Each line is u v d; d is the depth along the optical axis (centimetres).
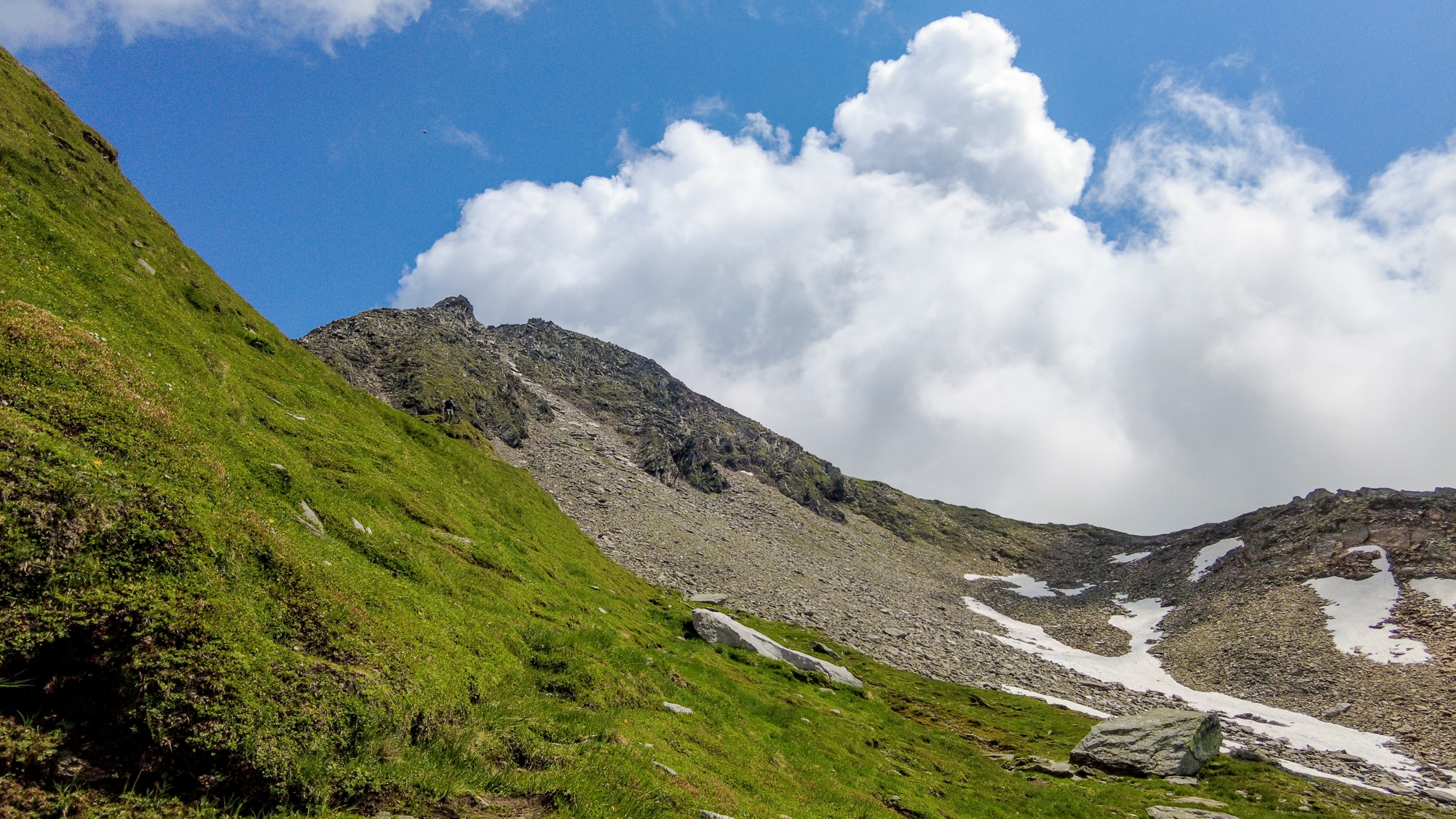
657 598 6462
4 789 810
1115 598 16112
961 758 4581
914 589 16100
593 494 12581
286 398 3825
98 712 941
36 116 4050
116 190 4288
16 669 921
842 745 3459
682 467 18238
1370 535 13425
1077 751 5419
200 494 1417
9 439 1110
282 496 2103
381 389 13675
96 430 1350
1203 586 14700
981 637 11962
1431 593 11250
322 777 1069
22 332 1472
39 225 2789
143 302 3020
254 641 1166
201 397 2470
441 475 4894
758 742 2666
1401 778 6500
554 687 2038
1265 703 9431
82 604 1001
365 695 1256
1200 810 4194
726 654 4903
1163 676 10919
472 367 15975
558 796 1345
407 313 17550
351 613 1449
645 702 2312
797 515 19512
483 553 3288
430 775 1223
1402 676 9319
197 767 960
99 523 1101
